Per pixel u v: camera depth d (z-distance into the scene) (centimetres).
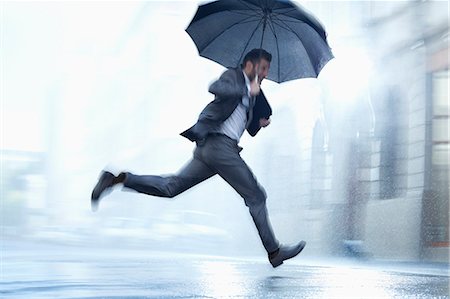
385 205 1320
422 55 1471
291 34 572
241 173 565
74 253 1259
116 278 648
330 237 1452
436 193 1338
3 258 1023
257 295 499
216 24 569
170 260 997
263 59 571
